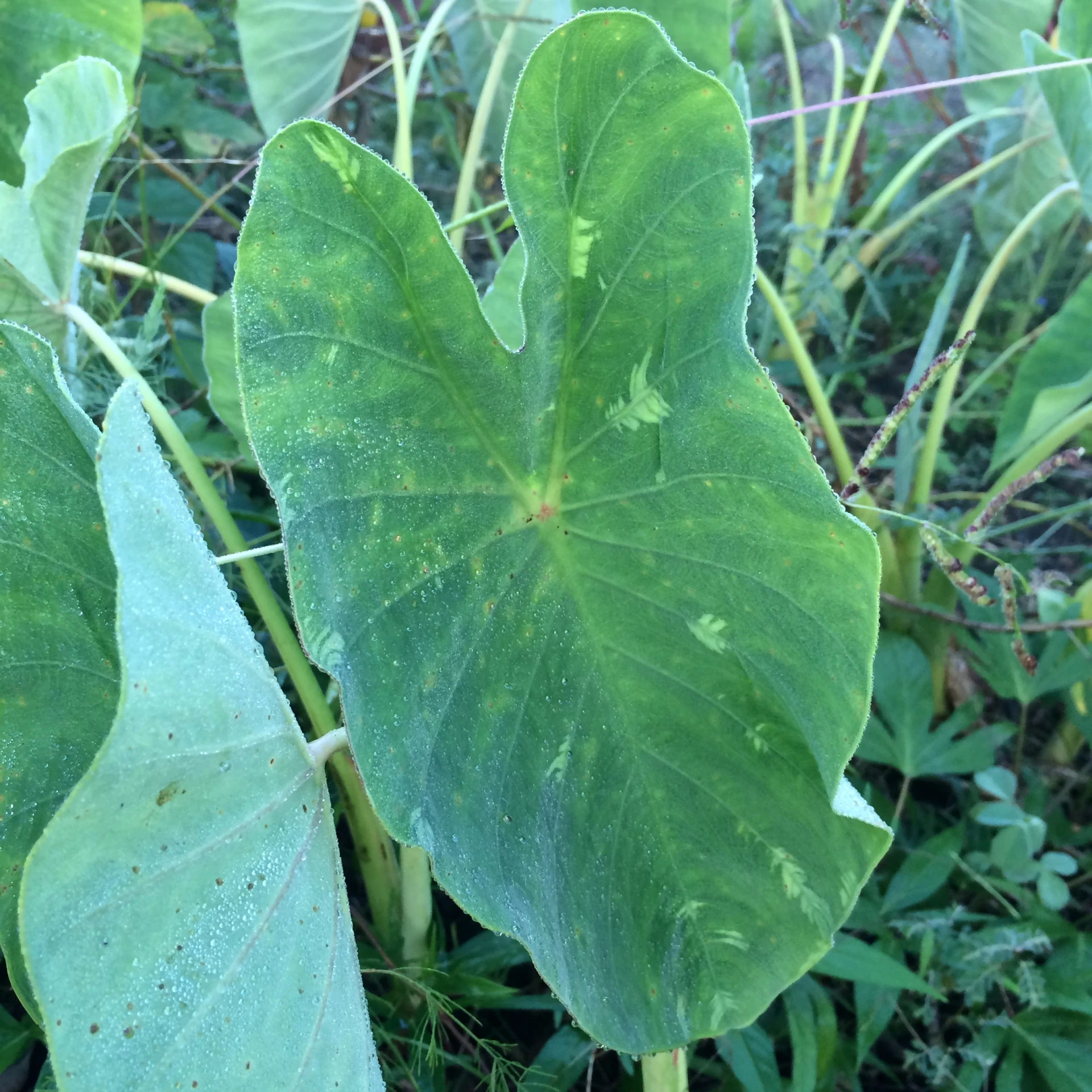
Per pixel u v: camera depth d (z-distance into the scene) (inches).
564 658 18.1
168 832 13.1
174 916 13.1
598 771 18.6
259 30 33.7
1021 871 26.7
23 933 11.8
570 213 15.0
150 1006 12.7
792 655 16.3
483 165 42.5
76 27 27.5
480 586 17.0
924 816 30.9
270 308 14.1
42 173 23.0
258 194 13.6
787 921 18.1
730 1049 23.6
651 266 15.2
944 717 33.9
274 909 14.6
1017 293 48.1
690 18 25.1
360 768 14.2
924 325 49.4
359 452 15.1
